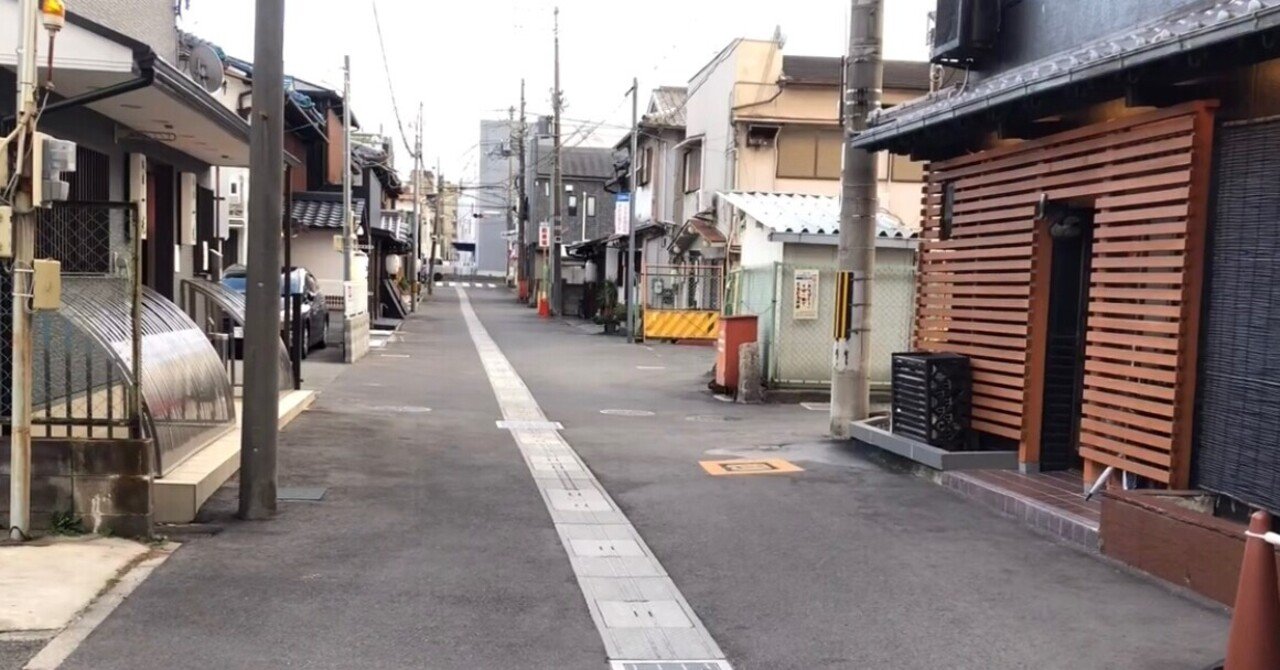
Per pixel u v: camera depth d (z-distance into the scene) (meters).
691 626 5.21
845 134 11.20
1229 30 5.26
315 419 11.58
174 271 13.14
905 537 7.00
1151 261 6.88
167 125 10.66
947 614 5.41
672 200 33.97
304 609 5.22
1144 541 6.12
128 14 11.42
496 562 6.23
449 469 9.10
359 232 30.83
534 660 4.68
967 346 9.30
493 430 11.68
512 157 63.81
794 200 18.36
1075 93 7.09
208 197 15.27
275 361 6.99
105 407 7.17
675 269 28.81
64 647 4.56
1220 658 4.77
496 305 50.59
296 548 6.33
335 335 26.09
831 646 4.94
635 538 6.96
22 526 6.11
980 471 8.70
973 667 4.68
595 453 10.39
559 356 23.06
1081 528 6.79
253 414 6.93
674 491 8.51
